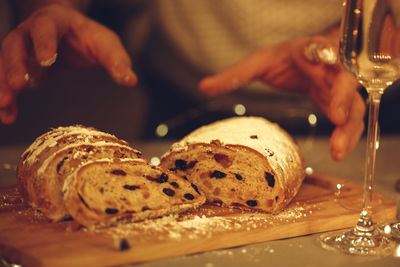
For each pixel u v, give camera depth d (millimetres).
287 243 589
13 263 544
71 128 673
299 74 864
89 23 747
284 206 641
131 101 1229
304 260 553
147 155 843
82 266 529
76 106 1203
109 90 1235
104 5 1207
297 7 1037
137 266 541
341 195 697
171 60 1192
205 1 1094
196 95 1203
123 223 589
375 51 538
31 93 1184
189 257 558
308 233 610
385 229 604
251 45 1098
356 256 562
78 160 621
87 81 1243
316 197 689
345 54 552
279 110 1157
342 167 829
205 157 675
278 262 549
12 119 703
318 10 1014
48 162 604
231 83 875
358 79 571
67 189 582
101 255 533
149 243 553
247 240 583
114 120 1199
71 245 548
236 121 742
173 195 625
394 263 551
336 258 558
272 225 598
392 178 782
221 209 648
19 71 657
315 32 1031
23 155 649
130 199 603
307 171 756
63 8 750
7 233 569
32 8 843
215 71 1149
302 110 1150
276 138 705
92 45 744
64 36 752
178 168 688
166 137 1248
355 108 723
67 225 588
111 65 728
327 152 897
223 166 665
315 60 792
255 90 1145
